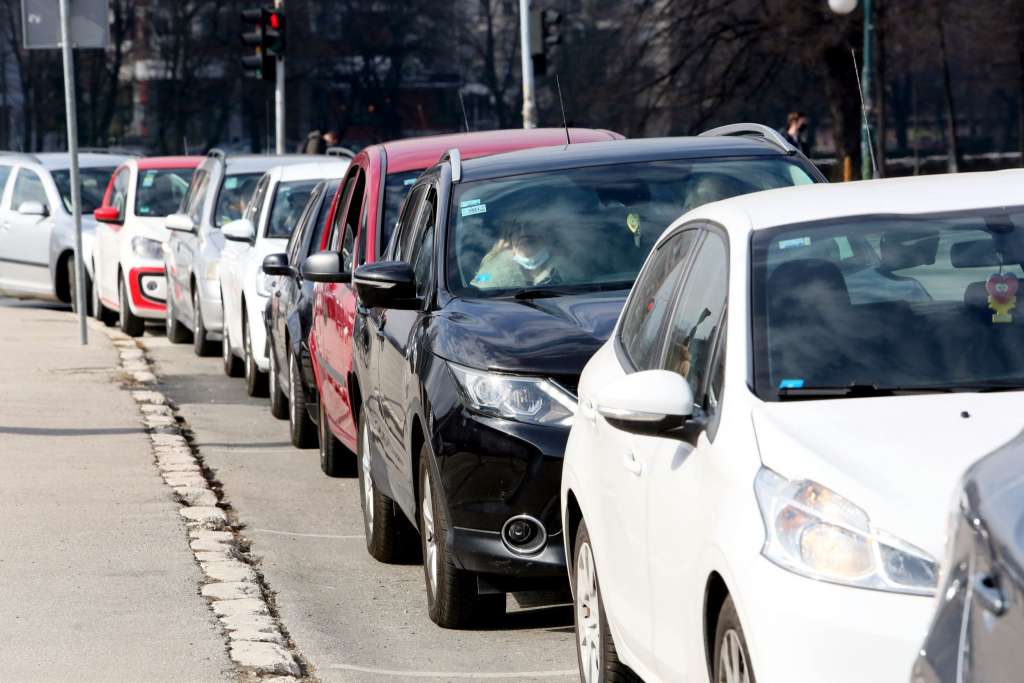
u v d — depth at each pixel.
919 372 14.44
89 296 72.94
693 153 26.48
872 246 15.72
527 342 21.19
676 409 14.38
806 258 15.55
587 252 24.44
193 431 40.84
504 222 24.92
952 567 8.71
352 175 34.69
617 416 14.58
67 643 21.14
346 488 33.31
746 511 12.83
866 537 12.04
